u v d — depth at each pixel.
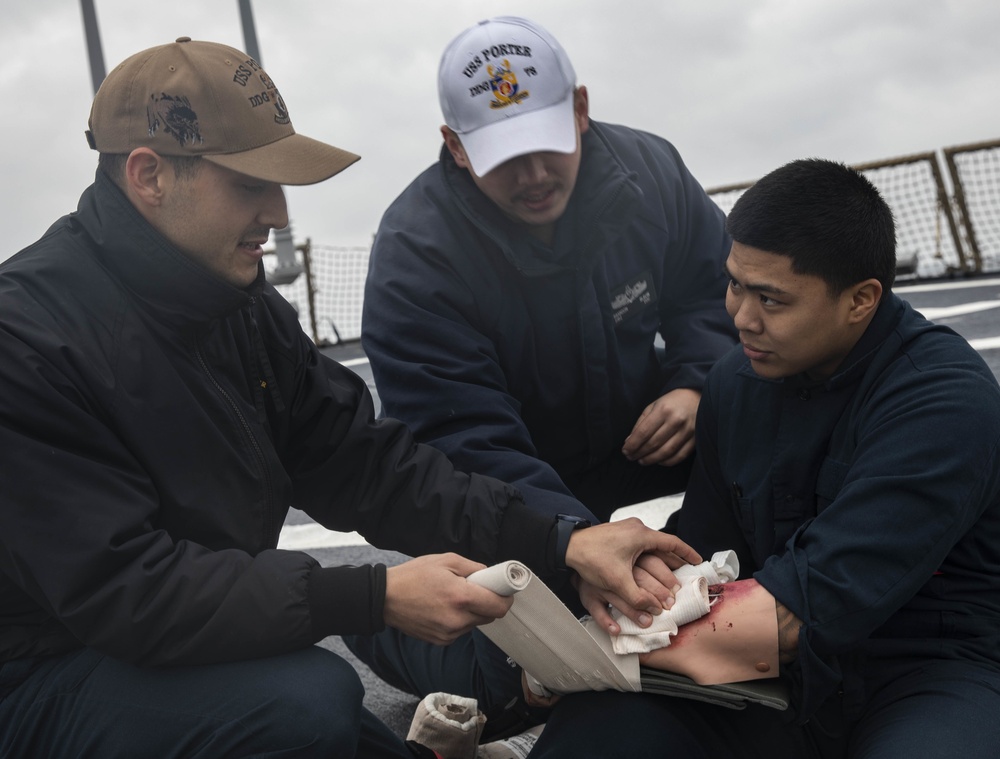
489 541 2.06
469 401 2.40
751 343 1.90
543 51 2.41
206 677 1.74
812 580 1.80
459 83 2.40
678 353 2.79
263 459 1.93
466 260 2.49
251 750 1.72
